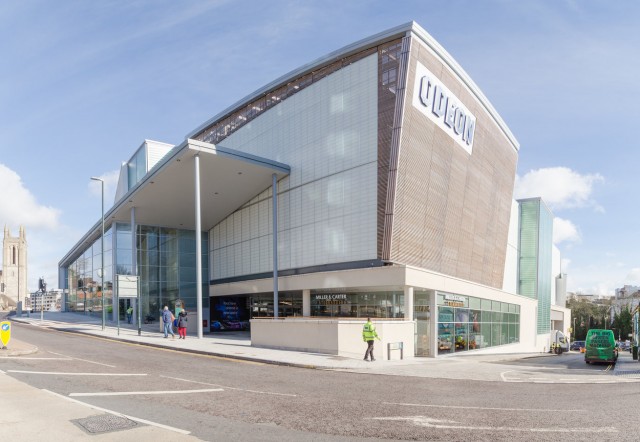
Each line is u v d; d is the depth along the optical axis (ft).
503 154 146.82
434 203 105.50
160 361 55.21
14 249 488.85
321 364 55.47
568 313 252.01
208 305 153.89
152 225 147.23
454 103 112.06
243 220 137.80
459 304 110.01
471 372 56.34
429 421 26.76
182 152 102.17
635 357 109.19
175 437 21.89
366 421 26.50
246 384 39.50
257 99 132.67
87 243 177.88
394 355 76.43
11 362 48.24
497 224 146.00
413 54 95.04
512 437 23.58
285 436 23.06
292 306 125.49
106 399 30.94
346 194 101.86
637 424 26.55
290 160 118.32
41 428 22.71
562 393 39.40
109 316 147.33
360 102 101.19
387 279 88.58
